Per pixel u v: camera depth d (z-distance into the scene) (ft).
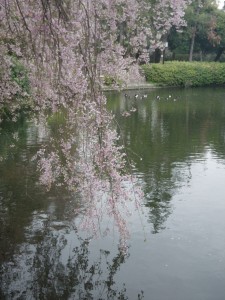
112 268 22.47
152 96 99.71
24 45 21.25
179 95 103.76
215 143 50.67
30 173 36.58
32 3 19.29
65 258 23.44
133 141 51.55
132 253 23.90
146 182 35.45
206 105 85.35
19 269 22.43
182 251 24.09
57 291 20.67
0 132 51.19
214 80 136.87
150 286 20.92
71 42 19.12
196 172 38.45
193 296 20.06
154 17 22.68
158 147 48.39
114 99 90.22
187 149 47.47
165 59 160.56
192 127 61.31
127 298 20.03
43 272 22.13
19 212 28.99
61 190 32.55
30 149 44.16
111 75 22.02
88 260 23.25
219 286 20.80
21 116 55.57
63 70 20.20
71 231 26.37
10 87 27.12
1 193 32.17
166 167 40.04
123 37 23.04
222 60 166.81
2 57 24.59
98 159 19.63
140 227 26.96
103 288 20.84
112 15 20.38
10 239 25.39
